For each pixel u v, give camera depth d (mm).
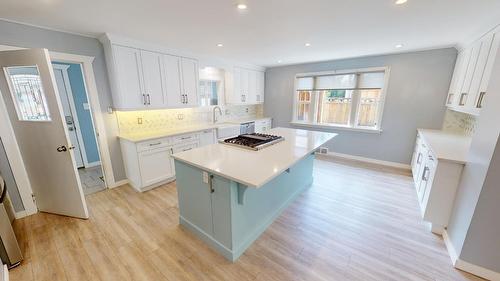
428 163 2453
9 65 2053
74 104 3848
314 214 2502
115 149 3176
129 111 3232
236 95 4789
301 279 1613
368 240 2049
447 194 2012
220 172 1562
